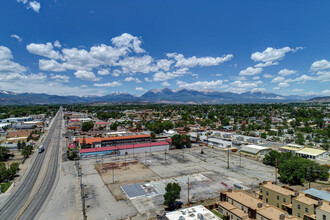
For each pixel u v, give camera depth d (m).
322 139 154.75
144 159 114.31
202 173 91.94
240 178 85.94
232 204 58.44
